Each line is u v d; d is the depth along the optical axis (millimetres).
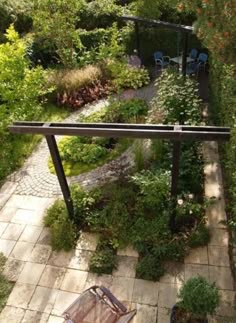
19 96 8211
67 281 4879
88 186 6406
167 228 5168
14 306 4648
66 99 9148
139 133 4109
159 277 4742
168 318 4266
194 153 6477
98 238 5391
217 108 6645
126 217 5438
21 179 6965
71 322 3883
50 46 10656
